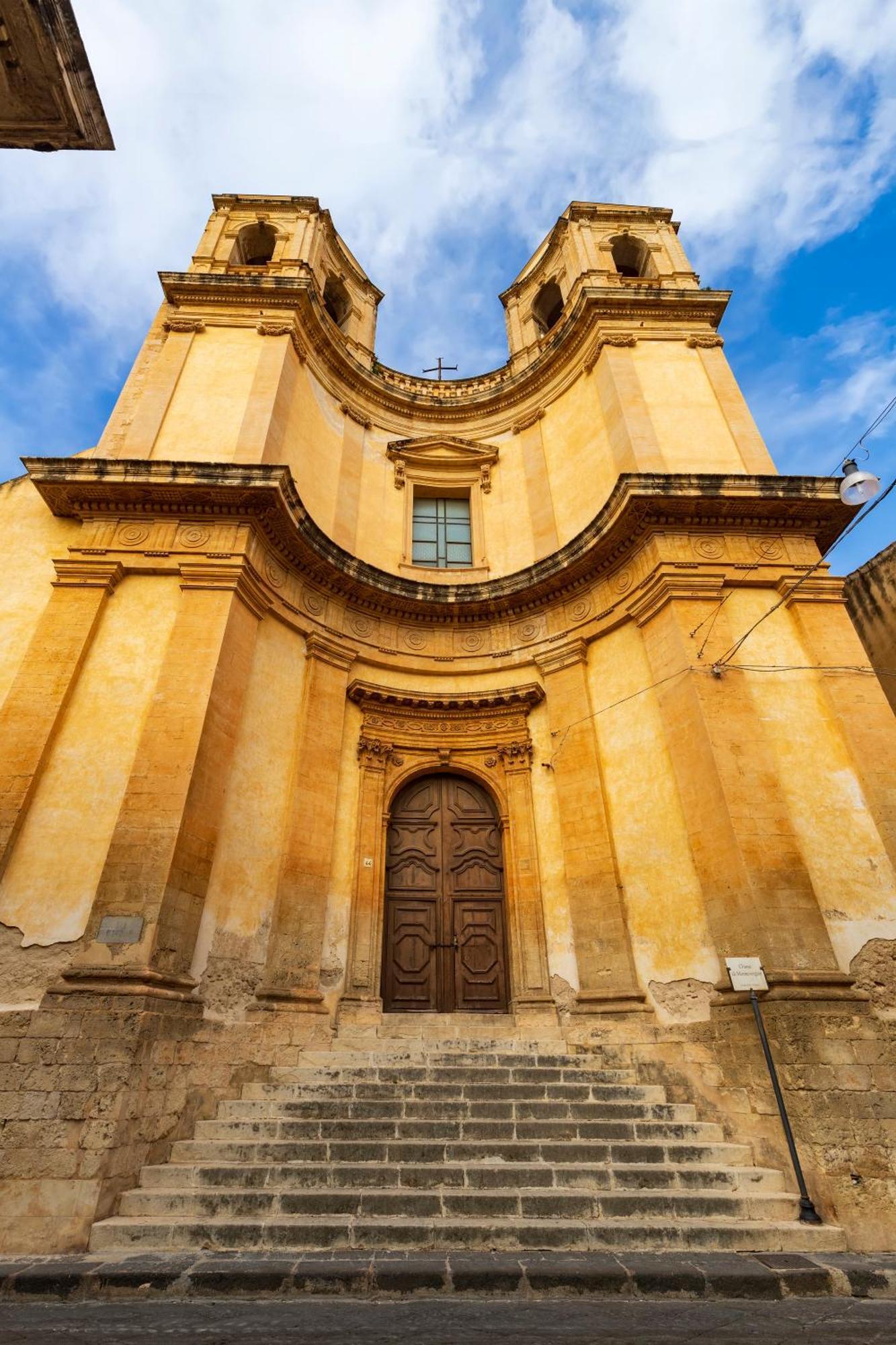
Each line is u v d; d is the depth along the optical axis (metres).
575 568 11.92
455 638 13.15
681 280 15.81
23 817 7.80
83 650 8.97
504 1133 6.58
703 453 12.22
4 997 6.89
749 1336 3.76
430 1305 4.28
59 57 3.36
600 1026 8.79
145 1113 6.34
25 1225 5.48
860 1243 5.75
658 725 9.99
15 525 10.41
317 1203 5.50
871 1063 6.77
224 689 9.11
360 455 15.19
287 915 9.29
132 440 11.68
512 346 18.83
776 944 7.48
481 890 11.46
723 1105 7.22
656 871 9.34
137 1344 3.59
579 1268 4.64
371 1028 9.32
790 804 8.47
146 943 7.08
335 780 10.79
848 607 14.20
